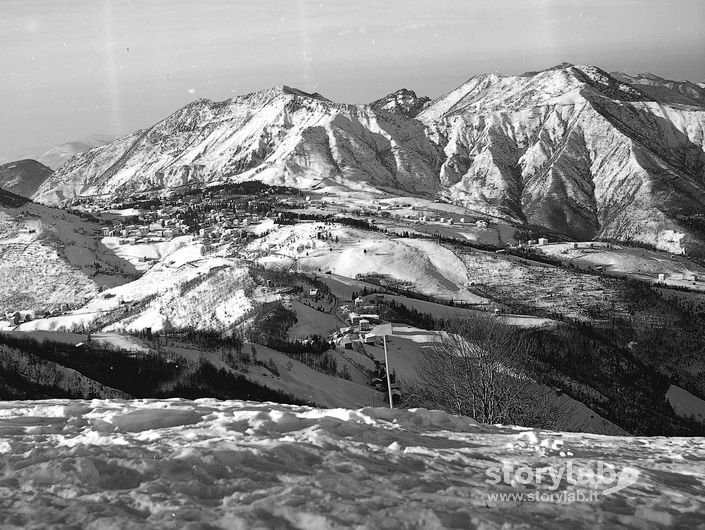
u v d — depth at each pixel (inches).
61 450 328.8
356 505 260.1
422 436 426.3
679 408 3804.1
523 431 501.4
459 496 284.7
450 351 1113.4
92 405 519.2
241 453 323.6
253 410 482.6
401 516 251.3
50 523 240.7
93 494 272.5
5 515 247.6
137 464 304.3
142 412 440.5
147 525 236.8
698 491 320.8
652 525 261.9
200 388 2461.9
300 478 295.0
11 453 337.7
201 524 239.1
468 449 390.0
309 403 2534.5
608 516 268.2
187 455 317.1
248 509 251.0
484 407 1056.8
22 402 558.9
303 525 243.9
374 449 357.7
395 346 3612.2
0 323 5930.1
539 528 249.0
